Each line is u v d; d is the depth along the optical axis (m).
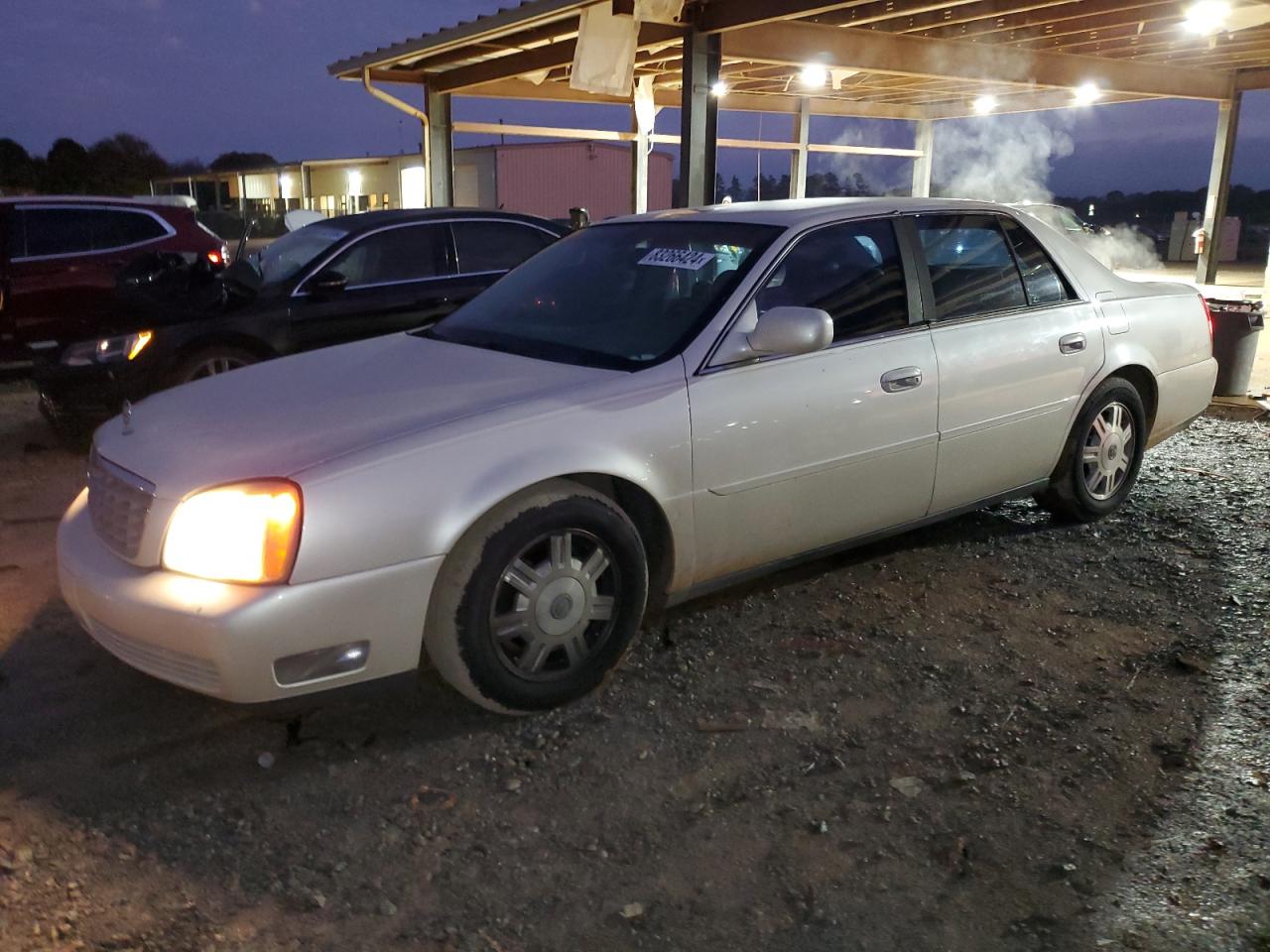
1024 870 2.69
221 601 2.93
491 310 4.48
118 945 2.44
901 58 12.28
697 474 3.66
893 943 2.44
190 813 2.96
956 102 21.02
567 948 2.44
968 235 4.64
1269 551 4.93
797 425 3.88
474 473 3.18
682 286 4.05
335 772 3.17
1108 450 5.22
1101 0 10.27
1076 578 4.63
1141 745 3.26
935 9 10.50
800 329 3.61
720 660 3.87
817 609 4.32
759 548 3.95
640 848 2.80
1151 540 5.10
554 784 3.10
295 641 2.96
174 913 2.55
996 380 4.53
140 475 3.24
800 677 3.73
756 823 2.90
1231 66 16.11
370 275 7.45
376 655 3.11
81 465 6.73
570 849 2.80
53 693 3.64
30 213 9.08
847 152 20.89
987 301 4.60
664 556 3.74
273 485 2.99
